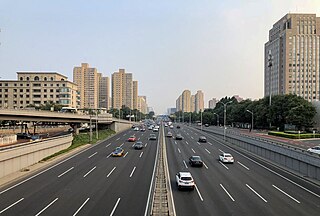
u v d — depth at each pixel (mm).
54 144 52031
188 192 27219
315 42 170250
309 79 169000
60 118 69250
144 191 27469
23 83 157500
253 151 55562
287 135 73375
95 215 20938
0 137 53719
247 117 123875
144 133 103250
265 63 199625
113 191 27453
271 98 105938
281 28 180625
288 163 40219
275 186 29750
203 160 46844
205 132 110125
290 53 170250
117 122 114938
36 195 26109
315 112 85875
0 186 29375
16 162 36875
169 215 19969
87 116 85938
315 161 32312
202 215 21031
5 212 21641
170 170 38250
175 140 78375
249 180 32500
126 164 42344
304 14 171125
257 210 22250
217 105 192375
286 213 21641
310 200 24906
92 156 50125
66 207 22750
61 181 31562
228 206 23141
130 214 21141
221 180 32469
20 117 53500
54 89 157625
